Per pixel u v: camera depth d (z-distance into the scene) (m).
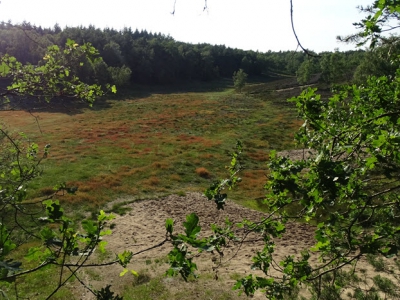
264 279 3.23
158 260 11.73
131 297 9.30
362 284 7.36
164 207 17.58
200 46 153.88
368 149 2.91
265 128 40.56
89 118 47.31
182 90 93.44
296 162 2.61
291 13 2.05
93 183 20.59
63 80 3.86
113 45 95.31
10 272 1.74
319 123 2.94
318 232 2.98
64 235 2.00
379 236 2.82
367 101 3.71
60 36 55.19
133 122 44.06
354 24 2.72
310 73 60.44
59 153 28.16
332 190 2.31
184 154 29.00
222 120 45.53
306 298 7.10
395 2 2.27
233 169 3.57
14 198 3.14
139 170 23.95
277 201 3.22
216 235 3.24
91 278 10.58
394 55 3.67
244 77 80.81
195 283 9.98
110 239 13.71
